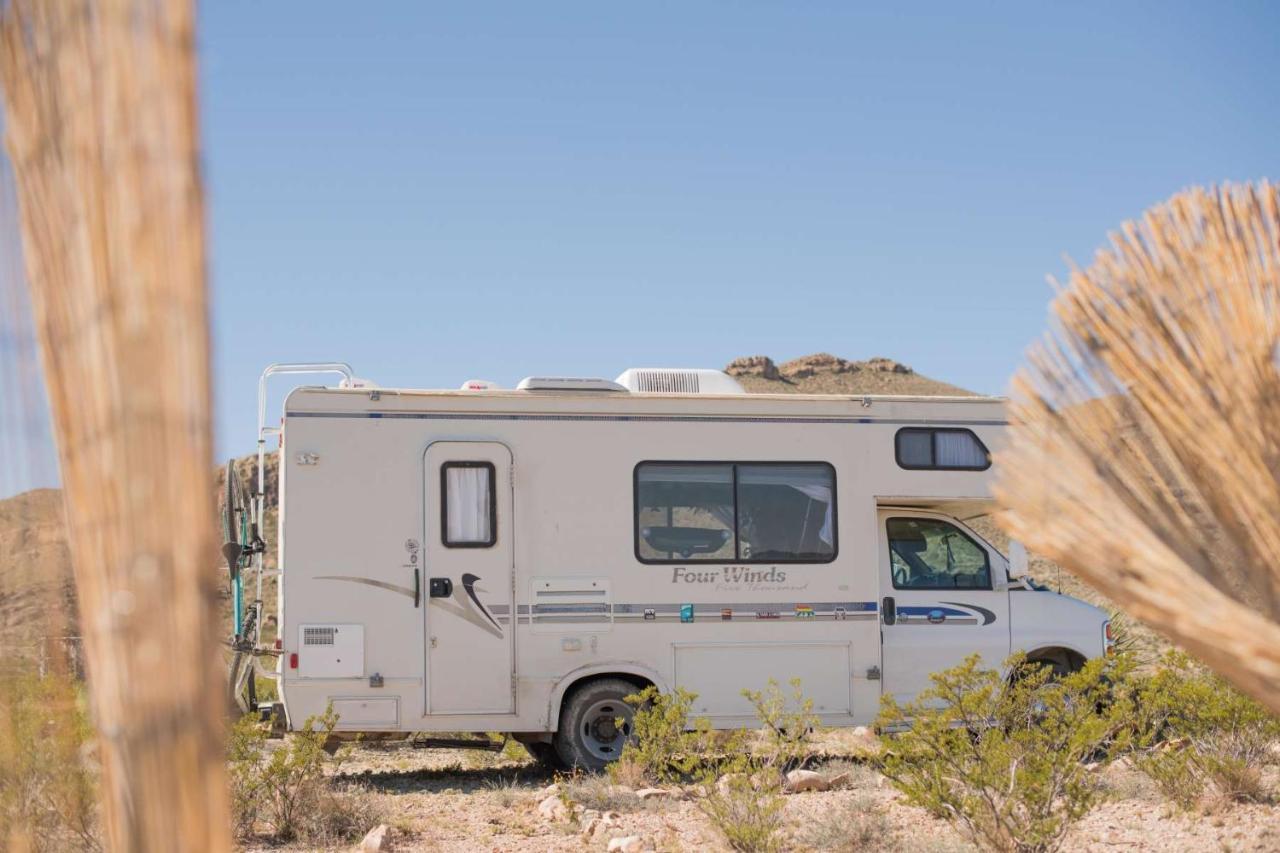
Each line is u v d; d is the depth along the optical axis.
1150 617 1.80
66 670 1.85
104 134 1.38
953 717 7.40
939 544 10.63
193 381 1.36
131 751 1.38
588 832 7.78
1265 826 7.37
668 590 9.98
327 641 9.53
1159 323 1.85
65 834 1.97
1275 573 1.78
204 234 1.37
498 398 9.96
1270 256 1.84
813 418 10.33
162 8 1.37
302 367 10.25
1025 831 6.70
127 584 1.36
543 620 9.80
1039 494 1.91
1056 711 7.45
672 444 10.14
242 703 9.95
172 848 1.36
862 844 7.44
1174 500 1.84
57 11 1.44
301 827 7.95
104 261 1.37
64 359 1.45
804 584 10.14
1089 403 1.90
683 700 9.15
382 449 9.78
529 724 9.71
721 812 7.50
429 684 9.62
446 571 9.73
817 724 8.66
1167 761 8.30
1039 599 10.62
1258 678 1.69
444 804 8.96
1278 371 1.80
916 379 85.69
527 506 9.89
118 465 1.36
